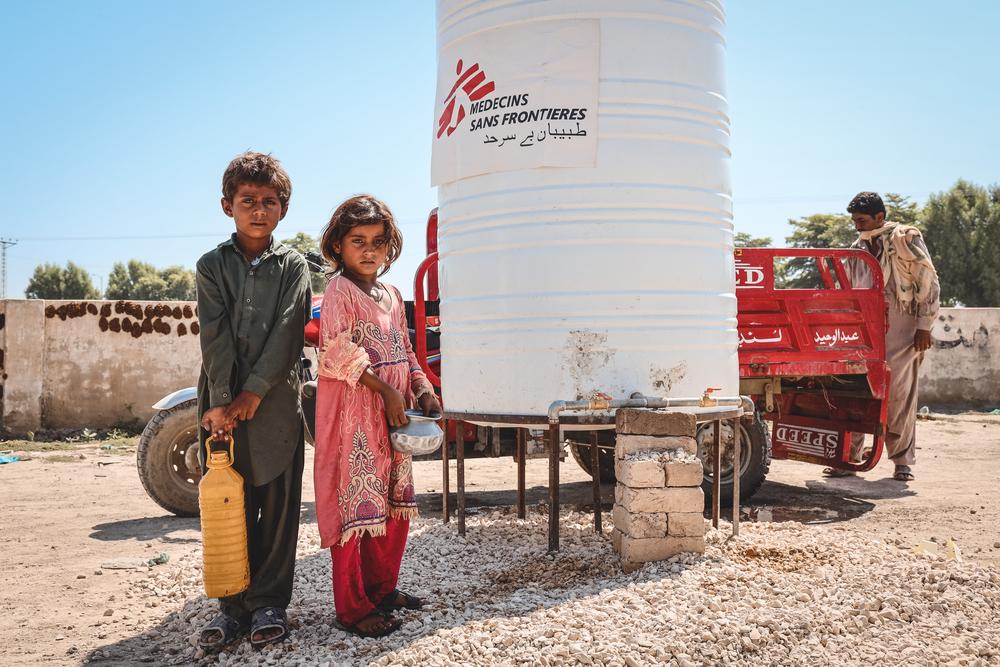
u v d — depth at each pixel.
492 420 4.46
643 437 4.32
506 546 4.97
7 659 3.53
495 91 4.39
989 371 16.61
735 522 4.89
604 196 4.24
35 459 10.30
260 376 3.33
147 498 7.59
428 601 3.89
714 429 5.05
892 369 7.97
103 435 12.51
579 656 3.06
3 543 5.79
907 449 8.18
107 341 12.94
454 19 4.63
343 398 3.45
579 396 4.25
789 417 7.90
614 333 4.25
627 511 4.29
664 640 3.19
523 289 4.33
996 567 4.75
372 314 3.55
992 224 45.16
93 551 5.54
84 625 3.98
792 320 6.65
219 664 3.28
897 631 3.44
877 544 4.79
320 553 4.91
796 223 63.41
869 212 8.04
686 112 4.39
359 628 3.45
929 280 7.74
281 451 3.47
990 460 9.70
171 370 13.15
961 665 3.13
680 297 4.36
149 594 4.48
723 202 4.58
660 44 4.32
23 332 12.52
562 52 4.25
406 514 3.67
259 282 3.44
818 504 6.98
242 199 3.44
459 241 4.61
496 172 4.39
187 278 94.75
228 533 3.31
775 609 3.55
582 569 4.35
